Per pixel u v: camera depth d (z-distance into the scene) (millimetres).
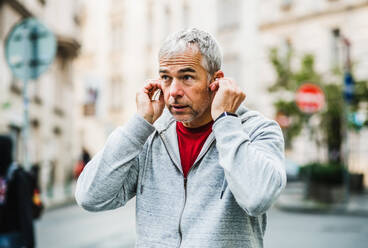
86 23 37500
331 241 7832
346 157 13641
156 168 2109
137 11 34625
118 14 35719
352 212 11844
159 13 33156
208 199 1980
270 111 26156
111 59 36062
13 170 3703
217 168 2002
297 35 25078
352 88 13539
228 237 1935
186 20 31312
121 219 11055
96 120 36219
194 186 2006
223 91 1993
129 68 34938
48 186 20484
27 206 3680
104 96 36062
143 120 2105
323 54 24062
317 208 12344
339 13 23516
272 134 2033
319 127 17734
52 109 21844
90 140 36531
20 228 3629
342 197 13664
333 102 17203
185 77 2020
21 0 17062
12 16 16672
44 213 12195
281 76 19062
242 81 27531
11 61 7895
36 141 19938
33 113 19000
